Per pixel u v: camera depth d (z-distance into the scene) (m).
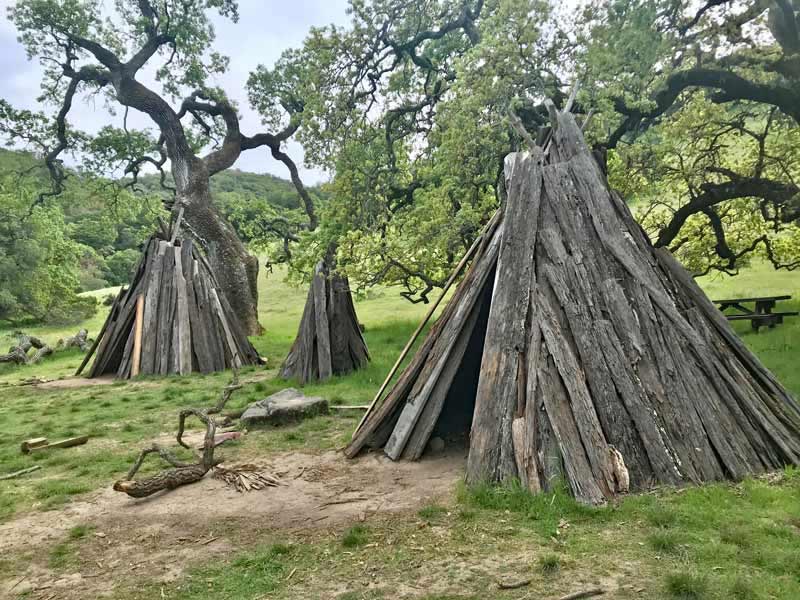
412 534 4.89
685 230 19.39
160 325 16.31
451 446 7.45
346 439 8.11
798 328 13.90
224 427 9.29
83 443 8.75
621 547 4.34
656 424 5.70
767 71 13.72
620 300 6.39
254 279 25.56
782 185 14.02
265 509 5.81
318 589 4.10
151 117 23.30
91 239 60.09
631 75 12.44
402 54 19.11
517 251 6.81
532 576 4.00
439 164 14.61
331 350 13.25
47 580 4.58
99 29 24.31
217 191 76.44
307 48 16.22
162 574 4.55
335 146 16.08
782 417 6.27
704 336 6.49
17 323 36.53
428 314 7.82
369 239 15.15
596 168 7.24
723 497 5.08
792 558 3.96
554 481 5.38
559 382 5.94
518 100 11.83
